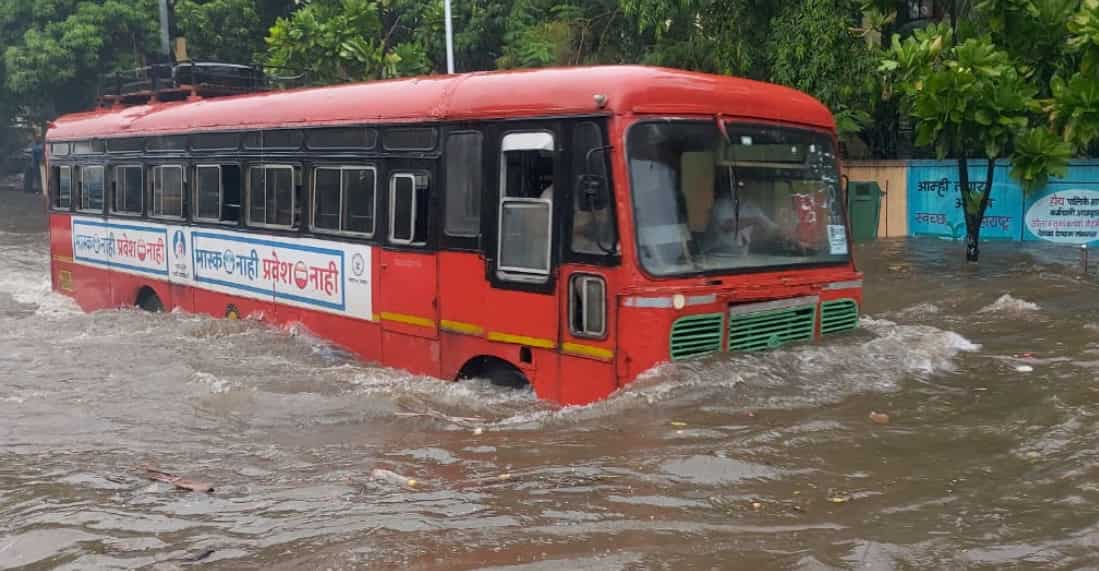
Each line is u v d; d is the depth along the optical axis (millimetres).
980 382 6957
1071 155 12750
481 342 7488
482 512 4879
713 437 5836
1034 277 12367
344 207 8875
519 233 7141
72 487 5613
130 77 14625
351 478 5578
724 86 7055
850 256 7820
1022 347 8164
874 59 15148
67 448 6480
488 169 7352
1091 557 4168
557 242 6855
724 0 16766
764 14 16469
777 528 4539
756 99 7195
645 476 5285
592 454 5719
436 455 5988
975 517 4617
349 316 8852
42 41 27984
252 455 6227
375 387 7832
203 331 10203
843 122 16078
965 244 16609
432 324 7926
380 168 8391
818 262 7527
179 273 11555
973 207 14008
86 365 9023
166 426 7004
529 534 4559
